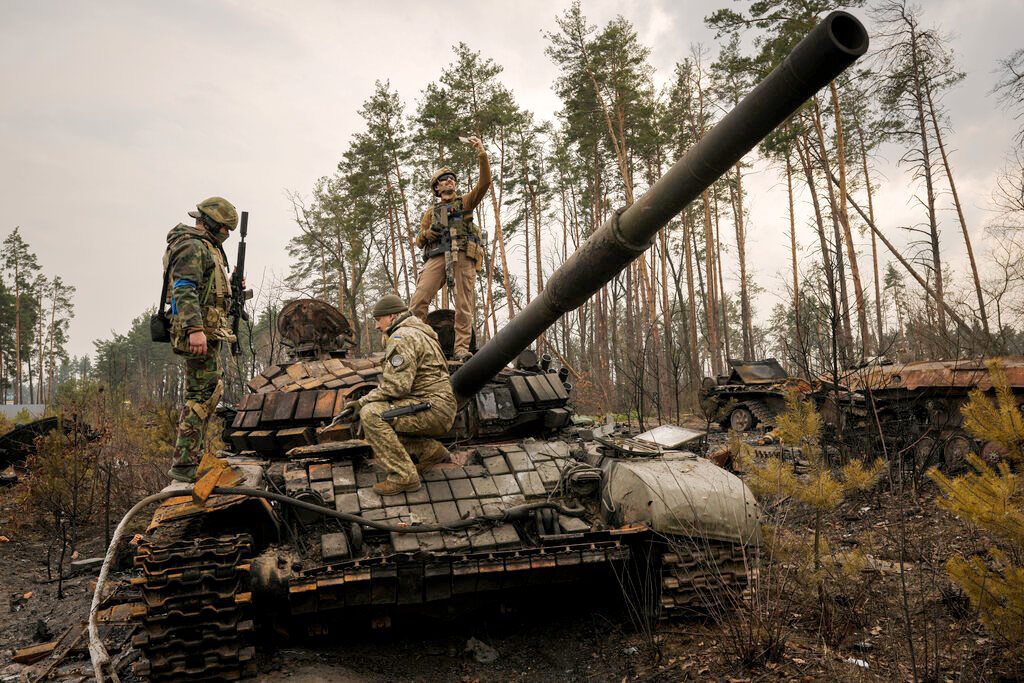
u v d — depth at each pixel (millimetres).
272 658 4707
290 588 4367
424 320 7301
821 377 11578
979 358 10000
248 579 4316
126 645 5336
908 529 7098
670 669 4520
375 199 26297
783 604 5199
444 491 5297
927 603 5160
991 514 3885
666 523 4879
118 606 4781
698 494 4992
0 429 16078
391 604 4840
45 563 8203
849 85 22984
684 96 27734
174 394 24172
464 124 24703
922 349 14586
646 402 22094
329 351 7641
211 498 4629
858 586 5484
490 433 6488
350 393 6188
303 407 6234
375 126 25812
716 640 4812
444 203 7160
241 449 6504
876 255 27297
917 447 9391
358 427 5902
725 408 16391
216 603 4145
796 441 5801
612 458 5688
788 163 29016
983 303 12008
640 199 3709
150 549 4156
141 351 57625
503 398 6496
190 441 5070
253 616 4621
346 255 31625
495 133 25250
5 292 52812
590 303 32719
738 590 5012
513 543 4926
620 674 4582
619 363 25250
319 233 32375
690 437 10297
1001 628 3918
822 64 2715
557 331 23875
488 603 5246
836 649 4594
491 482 5469
